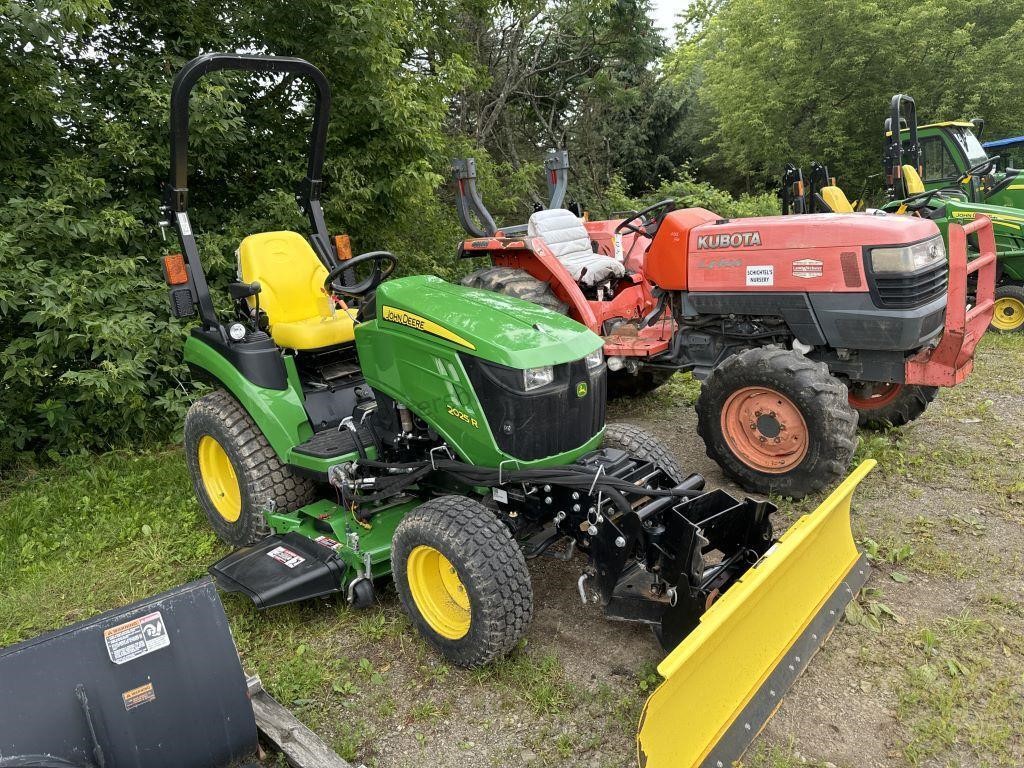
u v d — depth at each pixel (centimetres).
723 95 1791
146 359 550
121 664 209
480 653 274
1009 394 582
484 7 1098
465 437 293
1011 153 1137
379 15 664
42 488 510
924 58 1522
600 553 273
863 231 399
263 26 694
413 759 249
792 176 729
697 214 486
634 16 1585
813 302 421
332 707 276
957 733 246
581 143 1745
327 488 391
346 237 437
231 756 227
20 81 539
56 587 379
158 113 595
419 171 746
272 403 366
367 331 329
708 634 207
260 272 404
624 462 305
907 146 939
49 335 518
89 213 573
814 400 388
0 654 196
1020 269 750
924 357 418
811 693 266
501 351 272
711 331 481
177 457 555
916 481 432
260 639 319
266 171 693
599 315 541
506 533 279
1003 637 293
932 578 336
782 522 394
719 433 432
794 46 1562
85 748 199
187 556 402
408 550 292
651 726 198
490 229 609
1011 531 373
